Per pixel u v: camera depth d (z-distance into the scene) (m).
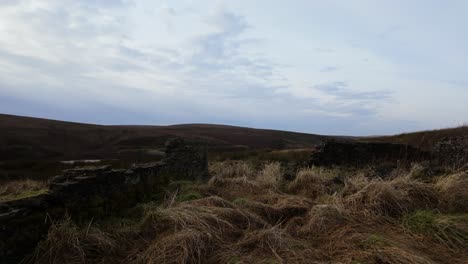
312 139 60.97
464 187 5.89
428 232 4.62
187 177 8.66
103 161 23.12
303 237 4.78
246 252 4.20
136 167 6.66
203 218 4.85
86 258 4.10
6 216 3.90
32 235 4.13
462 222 4.75
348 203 5.71
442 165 9.39
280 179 8.42
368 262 3.78
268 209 5.67
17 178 17.31
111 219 5.23
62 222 4.41
